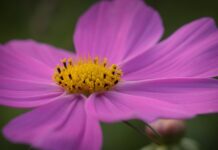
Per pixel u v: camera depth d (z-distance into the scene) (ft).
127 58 0.49
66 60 0.51
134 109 0.39
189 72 0.44
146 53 0.48
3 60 0.48
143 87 0.45
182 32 0.47
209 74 0.43
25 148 0.62
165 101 0.42
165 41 0.49
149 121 0.34
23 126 0.37
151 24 0.50
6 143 0.62
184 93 0.42
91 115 0.39
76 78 0.44
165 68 0.46
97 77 0.45
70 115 0.40
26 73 0.48
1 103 0.41
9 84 0.45
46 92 0.45
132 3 0.51
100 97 0.43
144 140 0.64
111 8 0.52
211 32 0.46
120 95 0.43
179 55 0.46
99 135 0.36
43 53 0.52
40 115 0.39
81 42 0.51
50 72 0.49
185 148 0.54
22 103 0.42
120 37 0.50
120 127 0.65
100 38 0.51
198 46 0.45
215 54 0.44
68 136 0.35
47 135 0.34
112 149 0.65
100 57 0.50
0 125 0.63
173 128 0.52
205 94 0.41
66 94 0.44
